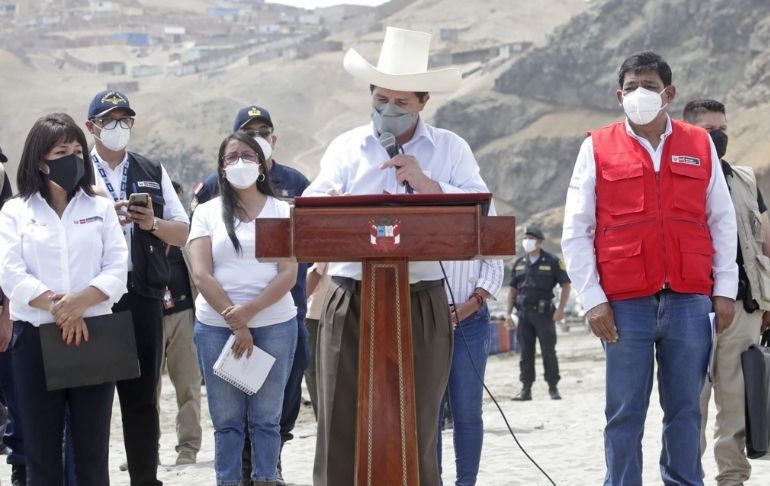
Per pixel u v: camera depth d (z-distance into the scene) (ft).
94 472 21.25
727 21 467.52
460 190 18.75
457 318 21.88
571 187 21.76
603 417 45.62
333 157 19.99
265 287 24.57
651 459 33.06
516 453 35.27
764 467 29.60
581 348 125.08
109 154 25.49
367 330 16.29
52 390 21.02
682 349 20.99
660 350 21.44
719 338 25.38
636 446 21.31
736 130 406.82
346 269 18.16
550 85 524.11
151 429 24.29
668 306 20.94
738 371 25.29
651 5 510.58
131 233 24.36
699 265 21.03
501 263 25.43
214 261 24.73
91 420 21.17
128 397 24.21
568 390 66.49
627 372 21.15
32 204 21.53
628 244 21.03
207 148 640.58
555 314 57.26
